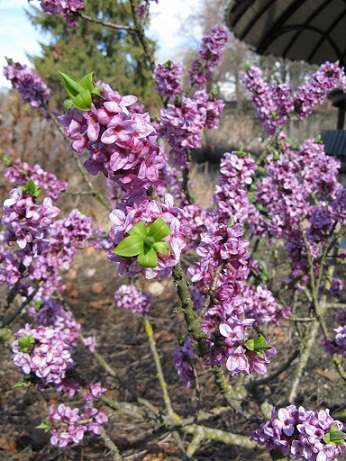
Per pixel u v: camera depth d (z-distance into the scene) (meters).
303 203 2.16
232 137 14.32
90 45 15.05
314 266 2.53
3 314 1.93
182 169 2.38
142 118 0.84
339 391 3.12
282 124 2.96
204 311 1.20
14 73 2.90
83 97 0.80
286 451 1.37
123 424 2.82
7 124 7.49
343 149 7.28
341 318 2.35
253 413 2.90
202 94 2.13
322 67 2.77
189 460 2.19
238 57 24.03
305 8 9.19
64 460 2.56
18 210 1.44
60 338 1.70
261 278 2.61
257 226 2.65
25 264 1.59
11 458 2.56
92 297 4.78
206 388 3.20
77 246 2.04
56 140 7.32
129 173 0.87
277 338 3.72
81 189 6.84
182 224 0.92
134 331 4.12
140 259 0.78
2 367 3.38
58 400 3.11
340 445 1.23
